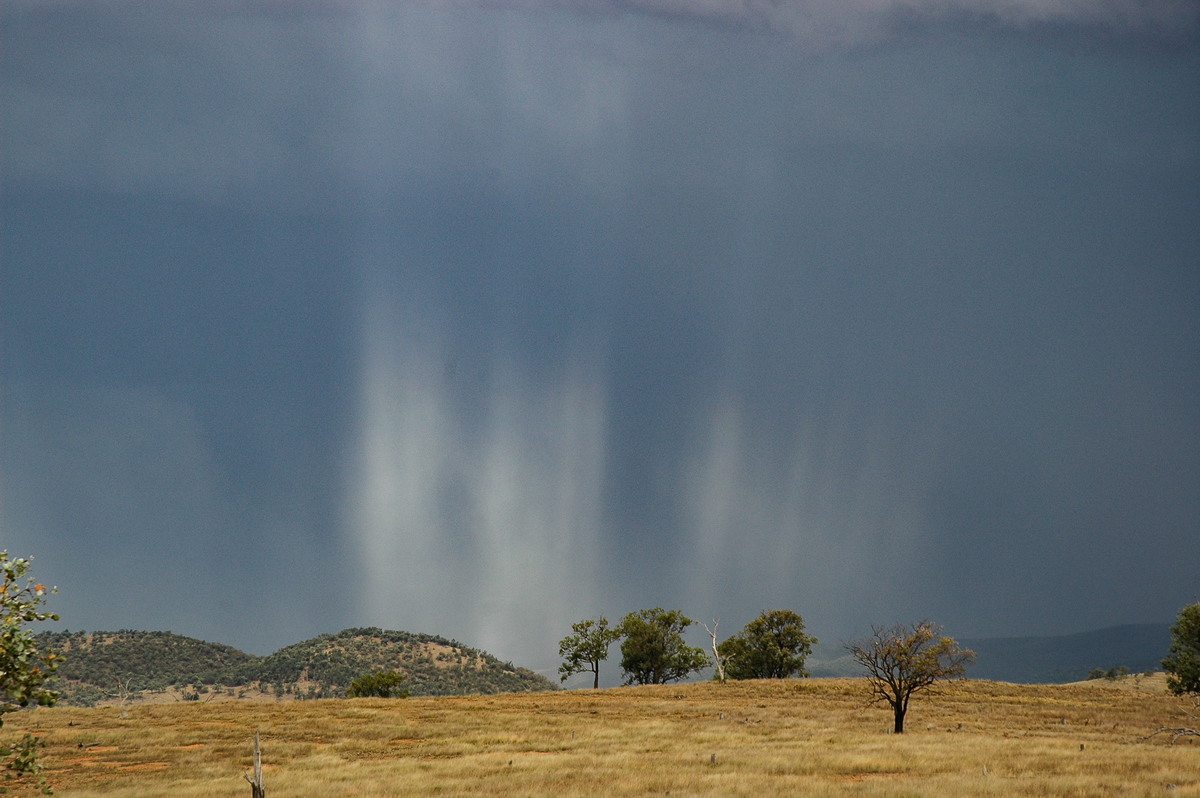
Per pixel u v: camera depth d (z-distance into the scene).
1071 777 31.17
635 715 64.31
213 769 40.00
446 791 32.00
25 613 16.28
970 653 55.75
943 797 27.52
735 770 36.91
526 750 46.88
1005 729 57.88
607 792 30.69
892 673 56.78
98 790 34.97
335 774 37.78
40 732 51.09
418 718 60.31
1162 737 52.84
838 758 39.06
